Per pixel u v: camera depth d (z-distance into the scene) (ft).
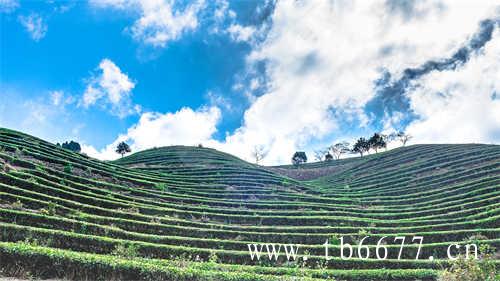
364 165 390.42
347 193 289.33
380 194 276.00
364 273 118.52
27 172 186.91
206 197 246.88
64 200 162.61
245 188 281.33
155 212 188.44
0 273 83.82
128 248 117.29
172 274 89.86
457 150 365.61
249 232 168.76
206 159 371.56
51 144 262.47
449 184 272.31
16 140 243.40
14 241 116.06
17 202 145.69
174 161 352.90
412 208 229.66
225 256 136.98
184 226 176.65
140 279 88.99
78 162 245.86
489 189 225.56
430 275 115.65
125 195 211.41
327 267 134.00
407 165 350.43
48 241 119.44
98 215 165.89
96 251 125.08
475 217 184.75
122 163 336.90
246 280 91.20
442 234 162.30
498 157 311.47
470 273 81.66
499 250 142.61
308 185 319.68
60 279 85.81
